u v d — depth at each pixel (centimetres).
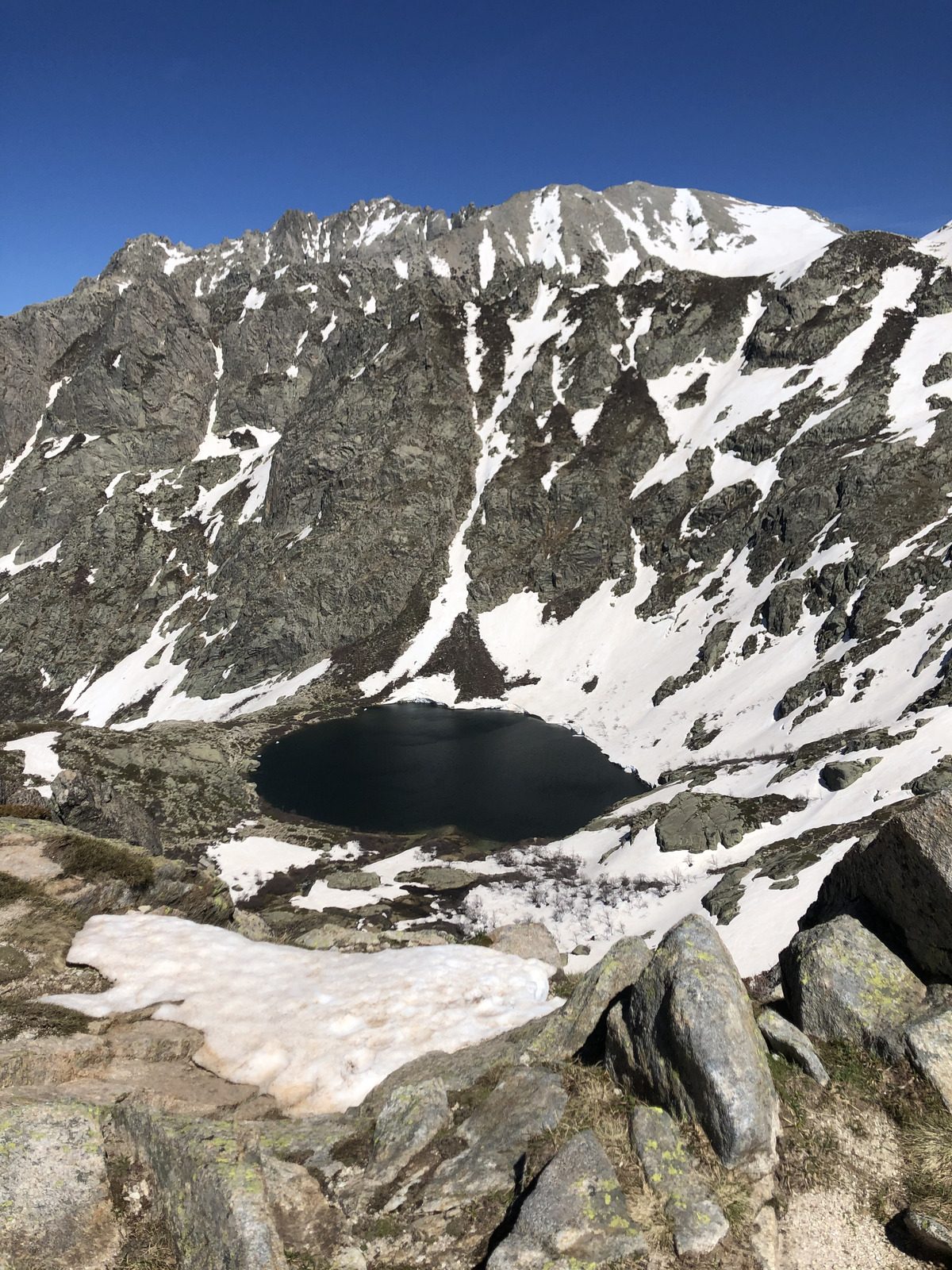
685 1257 662
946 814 948
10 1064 1056
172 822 6225
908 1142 793
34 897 1722
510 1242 673
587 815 6569
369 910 4747
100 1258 686
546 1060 1013
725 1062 780
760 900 3556
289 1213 754
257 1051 1275
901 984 955
